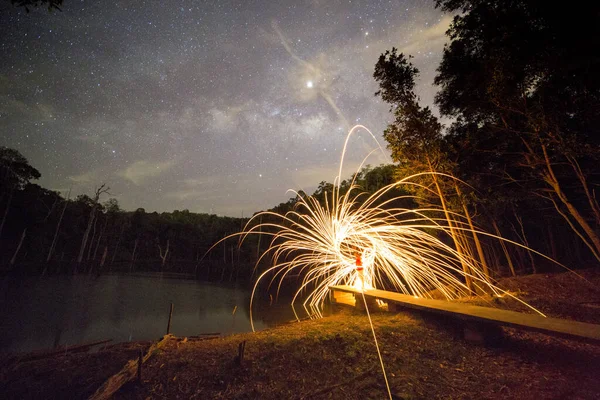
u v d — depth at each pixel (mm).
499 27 10273
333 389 4645
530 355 5055
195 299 24344
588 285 10906
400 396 4363
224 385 4848
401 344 5770
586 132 10797
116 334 13102
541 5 8336
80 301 22125
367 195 22547
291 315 15922
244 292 29594
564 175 11930
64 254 53906
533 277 12758
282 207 37250
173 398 4648
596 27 7527
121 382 4941
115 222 63594
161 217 72562
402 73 11562
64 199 50719
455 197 11852
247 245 50312
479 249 11289
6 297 22094
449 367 5035
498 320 4980
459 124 14094
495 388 4293
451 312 5812
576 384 4062
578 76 9141
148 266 64000
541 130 9914
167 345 6391
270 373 5062
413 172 11930
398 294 8008
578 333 4109
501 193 13523
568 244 22625
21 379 5688
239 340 6297
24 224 44656
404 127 11867
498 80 9883
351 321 7102
